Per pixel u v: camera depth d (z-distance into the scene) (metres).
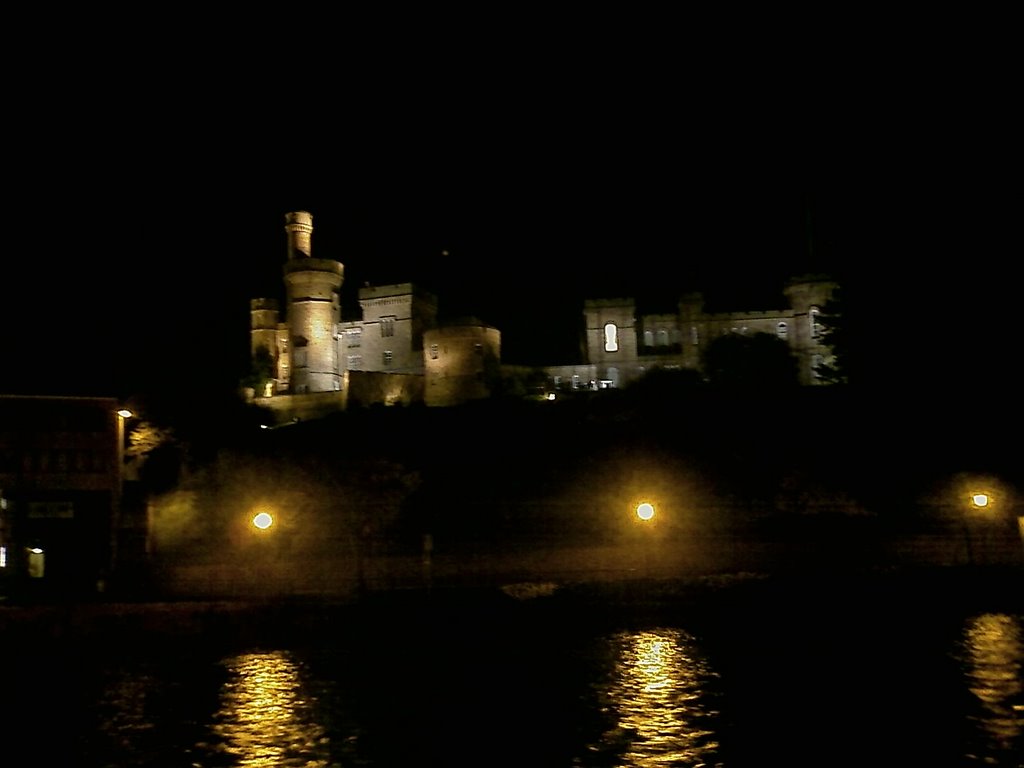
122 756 21.95
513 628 37.09
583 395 75.38
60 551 43.22
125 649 34.91
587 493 55.06
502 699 26.20
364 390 83.06
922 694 25.11
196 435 63.22
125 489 48.97
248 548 46.09
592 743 21.88
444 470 58.97
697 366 91.88
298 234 100.69
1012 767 19.23
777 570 45.06
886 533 48.09
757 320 94.06
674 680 27.75
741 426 64.44
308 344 94.75
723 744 21.48
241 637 36.66
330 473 56.19
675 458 59.38
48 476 43.50
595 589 42.66
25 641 34.72
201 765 21.14
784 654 31.00
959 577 42.84
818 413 66.06
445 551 45.31
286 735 23.28
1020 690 25.08
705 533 49.53
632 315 94.88
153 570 40.50
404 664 31.31
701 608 40.06
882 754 20.36
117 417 45.03
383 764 20.88
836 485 55.00
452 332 87.56
